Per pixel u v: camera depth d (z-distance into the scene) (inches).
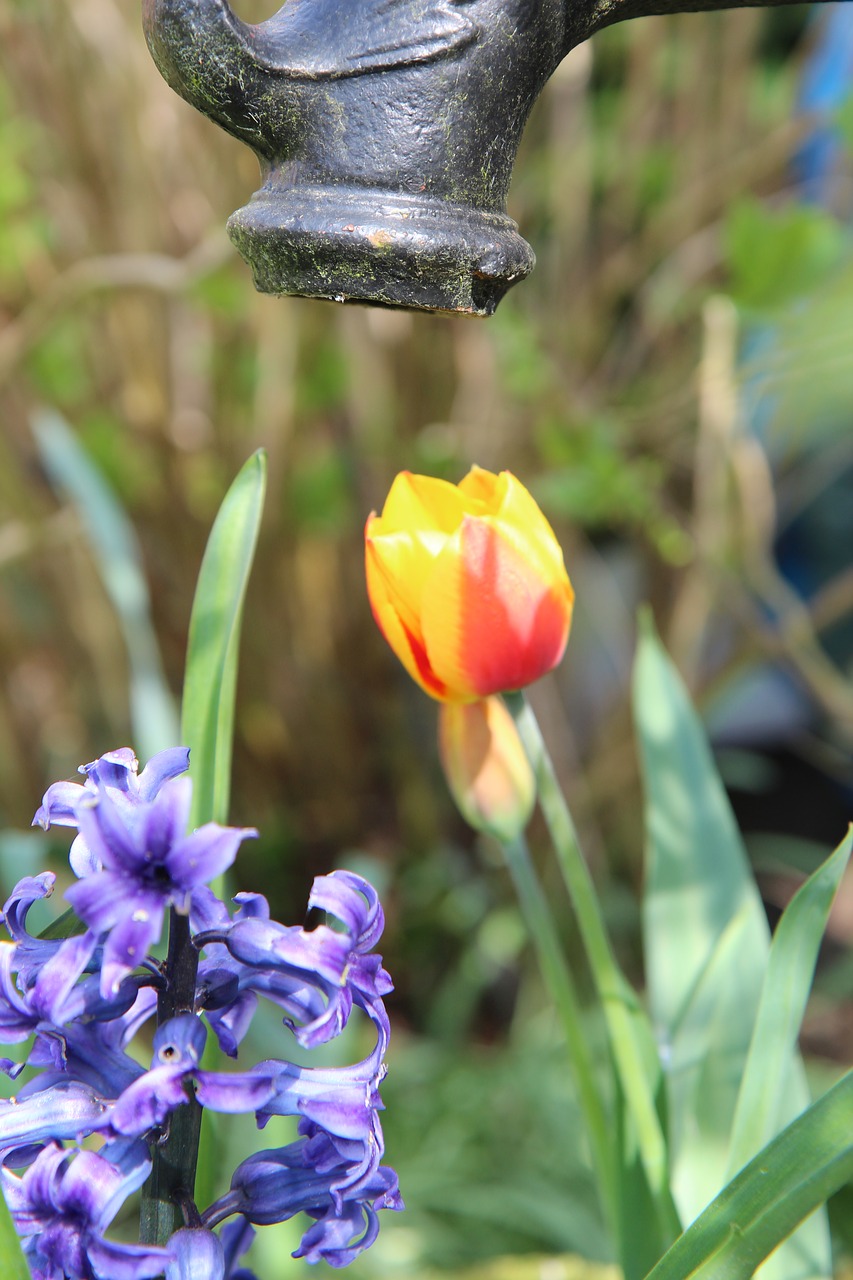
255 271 19.9
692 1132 25.6
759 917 26.9
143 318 48.4
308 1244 19.5
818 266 38.1
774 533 55.3
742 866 28.1
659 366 52.2
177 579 51.9
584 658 56.4
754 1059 22.6
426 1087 47.5
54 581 51.2
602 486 42.2
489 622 22.9
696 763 28.7
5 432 49.1
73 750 56.0
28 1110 19.0
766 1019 22.6
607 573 55.9
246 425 49.5
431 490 23.9
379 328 49.8
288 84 19.3
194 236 48.2
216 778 23.7
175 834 18.1
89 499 33.3
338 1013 18.8
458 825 56.3
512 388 44.8
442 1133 45.5
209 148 46.1
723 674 49.1
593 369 52.2
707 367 44.6
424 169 19.3
